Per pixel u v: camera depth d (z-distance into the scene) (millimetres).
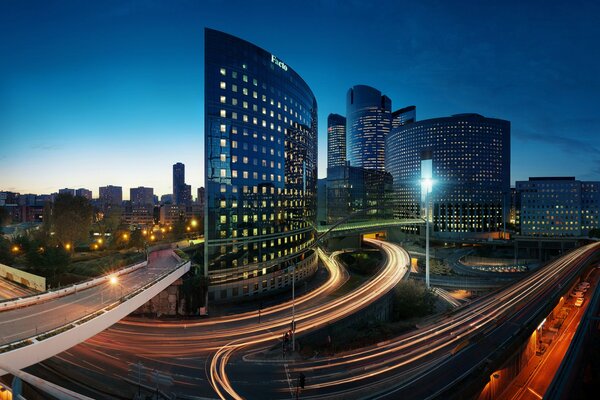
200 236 136750
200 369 37594
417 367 37031
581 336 54094
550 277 85438
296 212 98312
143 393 31859
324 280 99562
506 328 48812
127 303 40562
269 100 87062
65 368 36469
